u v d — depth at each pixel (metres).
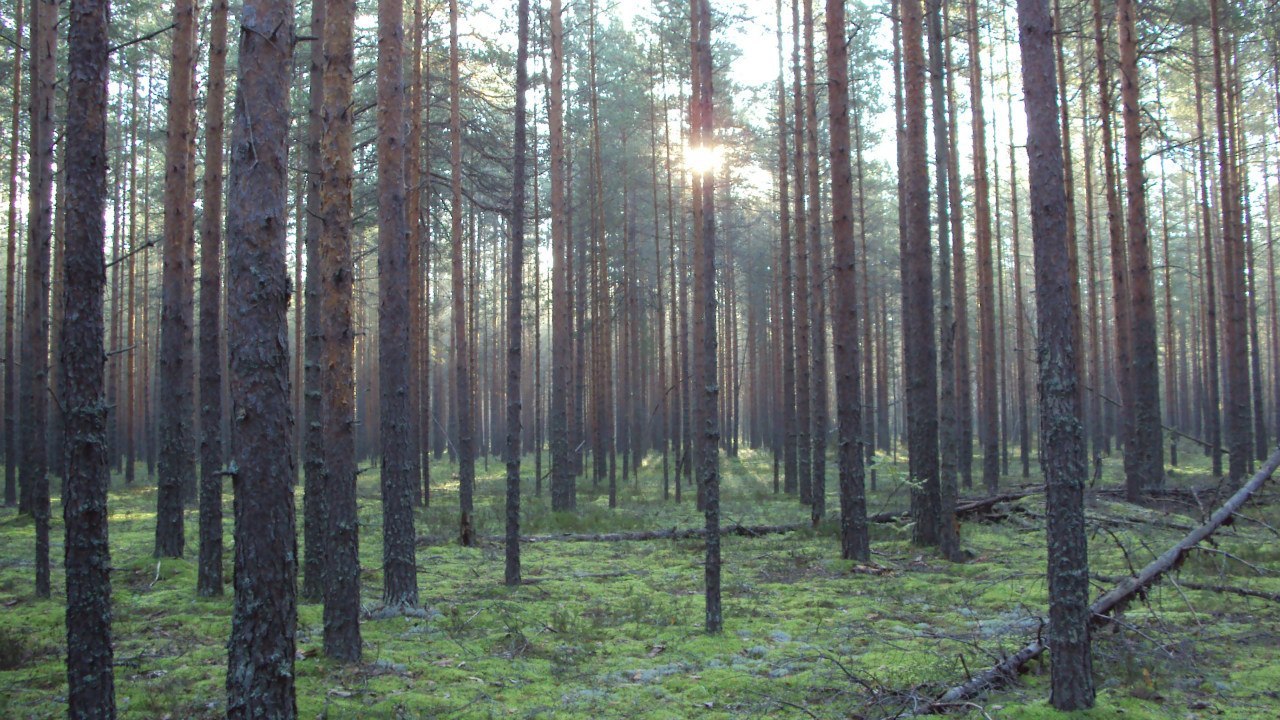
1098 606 6.40
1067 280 5.64
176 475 12.38
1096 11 17.02
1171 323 35.91
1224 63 23.44
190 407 20.48
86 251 5.08
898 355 52.62
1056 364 5.63
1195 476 24.05
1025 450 26.62
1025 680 6.29
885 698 5.87
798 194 20.91
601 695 6.46
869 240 38.81
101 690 5.07
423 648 7.85
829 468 34.28
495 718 5.95
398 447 9.42
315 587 9.72
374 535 15.77
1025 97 5.80
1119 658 6.61
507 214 20.16
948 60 21.34
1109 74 18.69
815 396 17.48
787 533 15.88
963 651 7.21
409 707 6.14
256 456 4.97
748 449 56.34
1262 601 8.48
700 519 18.52
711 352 8.60
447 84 20.72
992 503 16.28
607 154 30.12
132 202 29.19
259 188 5.06
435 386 50.06
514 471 11.04
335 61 7.85
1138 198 16.23
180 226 12.54
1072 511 5.60
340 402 7.65
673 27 24.38
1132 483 15.96
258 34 5.09
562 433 20.91
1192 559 10.27
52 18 14.68
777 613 9.27
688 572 12.13
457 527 16.70
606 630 8.65
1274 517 13.49
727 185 30.22
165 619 8.88
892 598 9.84
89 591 5.07
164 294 12.49
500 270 46.88
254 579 4.93
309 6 20.81
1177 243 45.16
